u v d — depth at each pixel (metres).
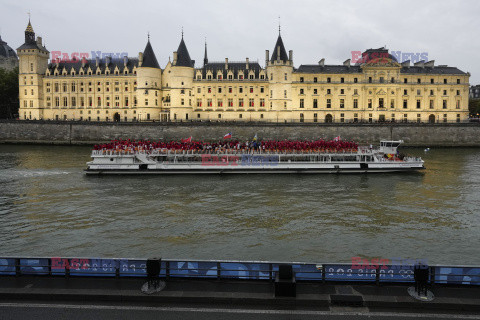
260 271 16.27
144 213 34.59
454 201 39.38
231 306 14.94
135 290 15.70
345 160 56.62
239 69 117.25
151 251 25.55
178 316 14.17
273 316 14.20
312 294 15.41
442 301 14.73
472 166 64.06
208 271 16.69
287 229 30.12
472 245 26.92
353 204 38.06
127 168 54.34
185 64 111.31
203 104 114.88
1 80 126.69
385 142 59.56
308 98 113.56
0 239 27.78
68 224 31.31
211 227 30.61
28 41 123.06
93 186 46.50
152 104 113.62
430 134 100.31
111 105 121.00
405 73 113.44
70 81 122.38
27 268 17.02
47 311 14.47
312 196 41.56
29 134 103.88
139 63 112.94
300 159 56.38
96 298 15.33
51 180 49.97
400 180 51.16
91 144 101.62
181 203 38.25
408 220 32.66
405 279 16.28
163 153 55.19
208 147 56.50
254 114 114.00
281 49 112.62
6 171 56.38
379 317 14.10
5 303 15.04
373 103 113.69
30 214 34.12
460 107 114.69
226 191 44.00
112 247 26.27
